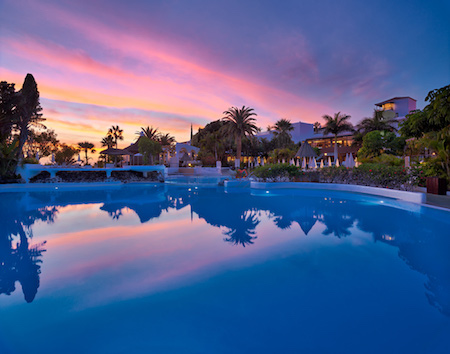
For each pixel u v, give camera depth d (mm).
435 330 2428
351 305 2900
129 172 28250
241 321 2613
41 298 3115
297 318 2656
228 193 15562
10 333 2432
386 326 2500
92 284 3508
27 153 41625
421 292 3199
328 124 43625
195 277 3713
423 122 14352
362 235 5867
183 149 45875
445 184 11164
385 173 13383
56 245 5340
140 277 3732
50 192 17203
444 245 5086
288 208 9617
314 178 17750
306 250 4863
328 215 8234
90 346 2250
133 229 6723
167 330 2480
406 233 5996
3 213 9320
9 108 23375
